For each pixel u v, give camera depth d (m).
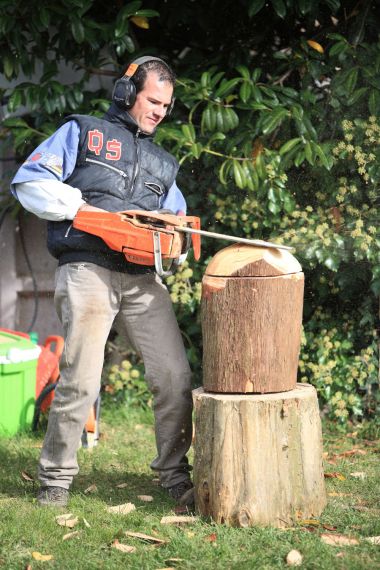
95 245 4.23
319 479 4.15
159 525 4.04
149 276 4.41
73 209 4.15
